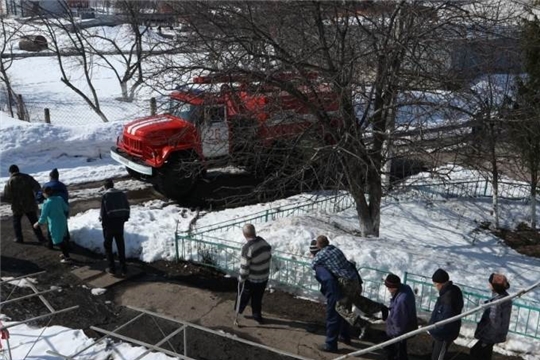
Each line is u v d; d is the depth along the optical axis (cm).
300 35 911
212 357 695
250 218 1145
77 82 2811
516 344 726
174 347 714
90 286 870
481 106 918
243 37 843
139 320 778
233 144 1055
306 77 875
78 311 798
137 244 987
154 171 1261
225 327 765
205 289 872
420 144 914
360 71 905
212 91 891
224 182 1408
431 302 814
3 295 832
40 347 702
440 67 886
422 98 879
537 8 1083
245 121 984
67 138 1550
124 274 908
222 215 1191
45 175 1413
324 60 905
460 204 1358
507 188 1436
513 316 776
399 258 904
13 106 2283
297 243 944
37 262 948
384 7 881
